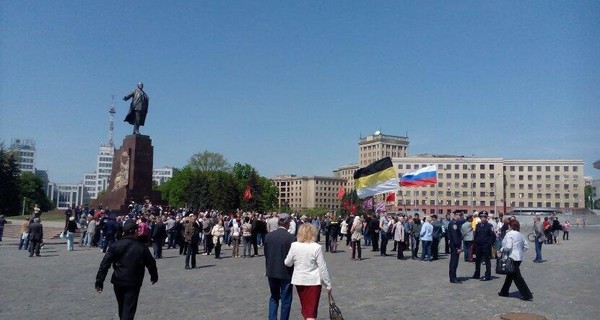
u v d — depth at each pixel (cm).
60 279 1656
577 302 1270
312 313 852
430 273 1902
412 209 15288
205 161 12738
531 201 15200
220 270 1980
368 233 3422
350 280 1686
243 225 2633
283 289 973
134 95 4722
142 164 4619
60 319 1039
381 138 18388
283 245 973
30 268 1967
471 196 15212
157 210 3706
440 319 1062
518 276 1305
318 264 853
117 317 1060
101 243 2906
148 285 1549
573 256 2667
